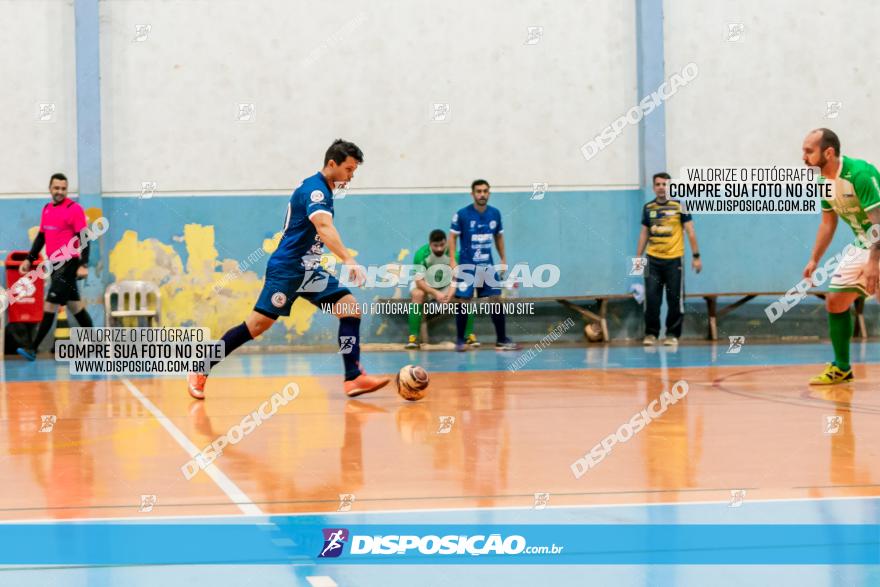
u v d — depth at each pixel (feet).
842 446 18.54
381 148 53.62
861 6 56.29
